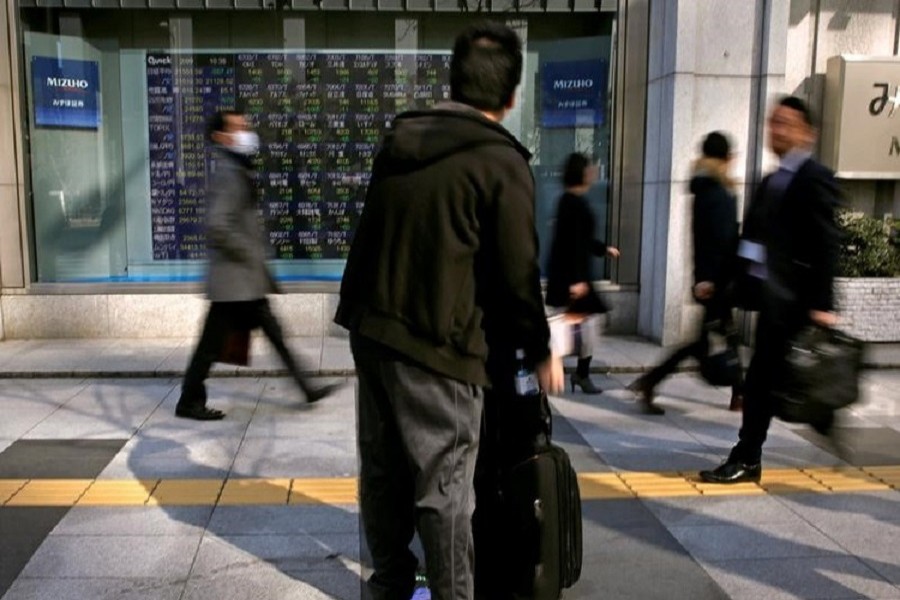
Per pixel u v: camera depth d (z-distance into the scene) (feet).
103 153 26.32
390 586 9.40
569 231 19.54
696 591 10.93
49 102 25.66
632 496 14.14
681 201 24.44
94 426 17.70
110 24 25.84
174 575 11.16
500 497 9.16
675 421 18.52
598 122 26.76
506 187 7.94
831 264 13.02
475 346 8.20
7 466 15.28
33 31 25.30
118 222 26.61
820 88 28.53
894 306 25.82
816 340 13.15
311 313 26.32
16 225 25.32
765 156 24.57
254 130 26.48
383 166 8.50
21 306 25.61
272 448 16.35
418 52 26.58
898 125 27.63
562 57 26.73
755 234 13.92
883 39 28.53
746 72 24.49
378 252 8.29
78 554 11.73
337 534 12.47
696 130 24.52
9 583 10.88
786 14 24.11
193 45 26.11
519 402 9.07
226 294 17.30
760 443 14.69
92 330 25.93
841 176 27.81
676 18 23.84
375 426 8.87
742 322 25.02
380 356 8.35
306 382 18.80
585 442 17.04
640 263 26.61
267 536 12.38
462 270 8.07
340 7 25.58
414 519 8.85
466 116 8.18
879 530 12.87
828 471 15.39
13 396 20.06
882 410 19.52
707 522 13.09
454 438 8.21
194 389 18.03
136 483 14.46
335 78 26.50
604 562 11.72
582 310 19.88
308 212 26.86
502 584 9.28
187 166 26.58
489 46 8.39
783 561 11.80
